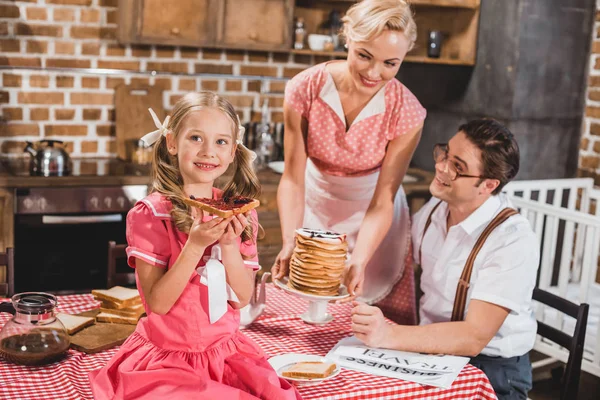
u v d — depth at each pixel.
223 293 1.39
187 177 1.41
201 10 3.67
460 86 3.90
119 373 1.39
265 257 3.60
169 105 3.93
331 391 1.53
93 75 3.76
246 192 1.50
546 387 3.07
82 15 3.68
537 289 2.20
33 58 3.65
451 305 2.06
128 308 1.85
